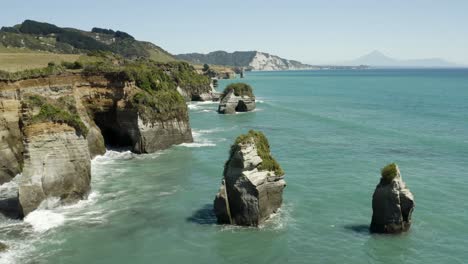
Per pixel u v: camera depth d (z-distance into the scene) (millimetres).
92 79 59281
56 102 44094
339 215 36344
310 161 55219
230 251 30141
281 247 30656
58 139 38062
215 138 71000
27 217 35125
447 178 47188
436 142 66812
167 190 42906
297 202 39375
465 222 34906
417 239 31812
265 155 34844
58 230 32906
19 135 45188
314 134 75375
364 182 45625
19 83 47188
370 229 33312
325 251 30156
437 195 41469
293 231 33094
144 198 40500
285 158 56906
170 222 34844
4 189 41562
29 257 28516
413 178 47219
